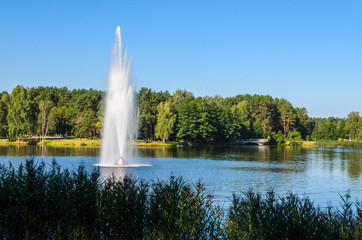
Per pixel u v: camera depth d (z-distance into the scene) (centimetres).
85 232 778
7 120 10500
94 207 813
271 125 16062
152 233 800
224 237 839
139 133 10856
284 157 6888
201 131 11525
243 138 13962
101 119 10525
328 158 6769
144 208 845
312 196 2653
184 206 826
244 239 799
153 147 10044
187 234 805
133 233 811
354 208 1852
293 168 4750
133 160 5434
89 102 11856
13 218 783
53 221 787
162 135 11019
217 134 12231
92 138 11275
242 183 3341
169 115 11200
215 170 4334
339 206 2083
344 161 6009
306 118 17975
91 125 10919
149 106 12062
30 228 768
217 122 12150
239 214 857
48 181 877
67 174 930
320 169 4669
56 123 10912
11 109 10244
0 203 786
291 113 16238
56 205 813
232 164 5147
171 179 938
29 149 7819
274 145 13700
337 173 4231
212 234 840
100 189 899
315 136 16562
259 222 810
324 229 775
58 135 12519
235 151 8706
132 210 824
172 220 813
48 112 10950
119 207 819
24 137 11100
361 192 2891
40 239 768
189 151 8281
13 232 781
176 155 6831
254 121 15725
